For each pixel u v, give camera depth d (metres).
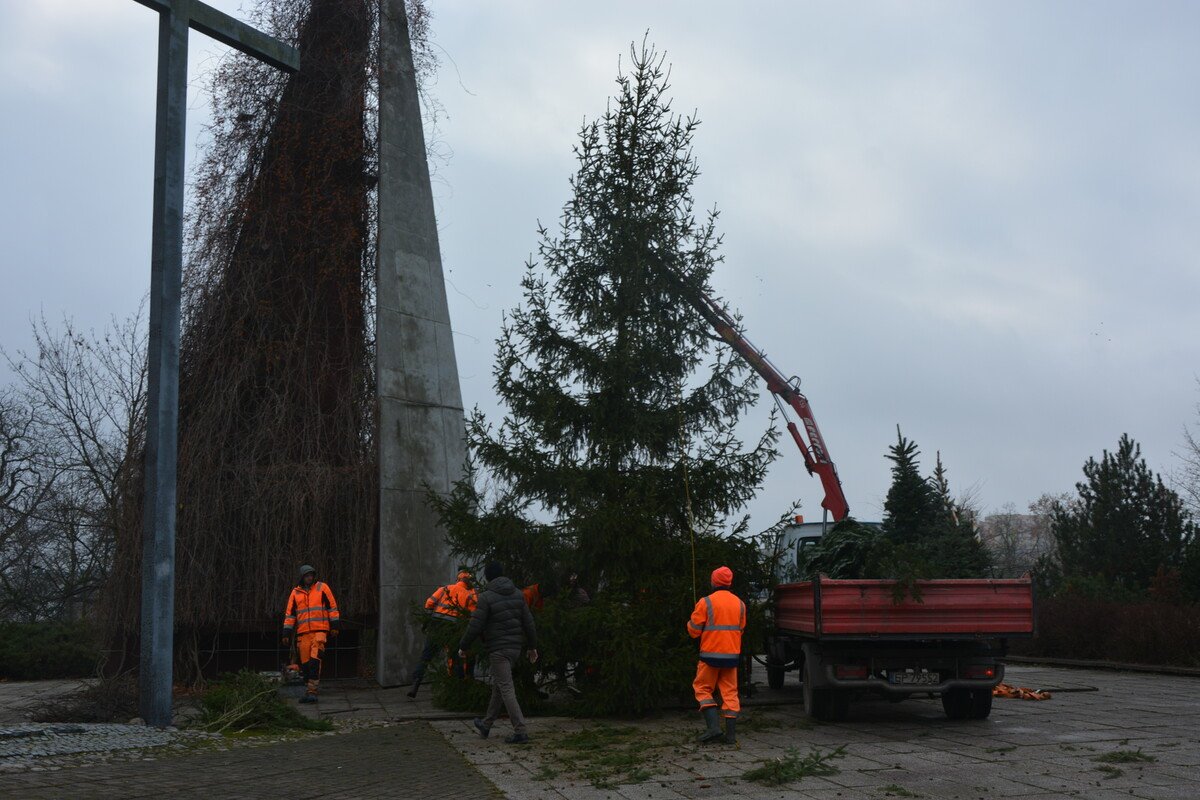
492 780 7.82
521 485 12.85
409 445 16.70
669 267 13.52
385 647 15.70
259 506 15.50
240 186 17.23
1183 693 14.15
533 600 12.75
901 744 9.48
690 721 11.59
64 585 27.80
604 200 13.62
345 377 16.95
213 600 15.14
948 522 11.92
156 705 9.95
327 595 13.80
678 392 13.33
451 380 17.73
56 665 18.27
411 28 18.55
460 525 12.97
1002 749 9.00
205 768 7.96
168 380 10.25
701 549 12.46
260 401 16.47
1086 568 23.95
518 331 13.30
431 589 16.44
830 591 10.69
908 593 10.57
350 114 17.58
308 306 17.03
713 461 12.96
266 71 17.73
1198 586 20.98
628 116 13.77
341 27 18.12
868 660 10.95
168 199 10.37
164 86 10.53
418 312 17.50
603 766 8.40
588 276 13.48
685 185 13.66
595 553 12.30
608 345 13.36
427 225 18.08
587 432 13.27
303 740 10.05
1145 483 23.84
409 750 9.41
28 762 7.71
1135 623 19.05
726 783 7.58
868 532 12.21
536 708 12.41
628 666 11.63
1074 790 7.06
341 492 16.08
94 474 25.48
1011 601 10.75
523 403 13.06
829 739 9.95
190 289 16.67
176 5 10.65
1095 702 12.97
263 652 16.22
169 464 10.21
